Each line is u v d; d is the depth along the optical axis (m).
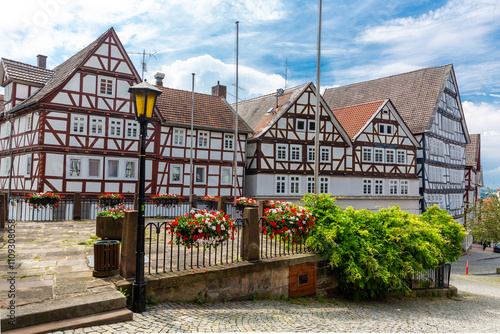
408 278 11.16
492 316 10.24
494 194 25.75
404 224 10.60
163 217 18.62
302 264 9.02
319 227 9.55
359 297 10.16
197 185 24.22
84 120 20.44
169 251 9.02
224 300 7.39
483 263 30.06
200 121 24.62
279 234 8.96
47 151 19.31
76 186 20.05
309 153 27.16
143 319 5.45
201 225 7.09
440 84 33.34
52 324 4.85
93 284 6.08
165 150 23.23
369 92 39.47
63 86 19.88
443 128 34.75
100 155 20.78
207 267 7.37
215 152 25.00
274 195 25.83
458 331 7.74
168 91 25.56
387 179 29.81
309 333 5.88
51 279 6.36
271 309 7.29
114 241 6.69
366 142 28.98
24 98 22.64
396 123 30.34
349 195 28.17
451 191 36.25
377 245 9.70
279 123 26.25
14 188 22.05
